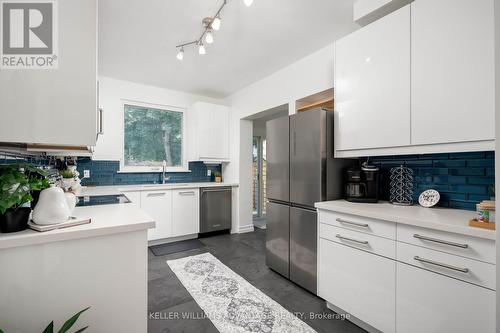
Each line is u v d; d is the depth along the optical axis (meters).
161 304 1.95
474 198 1.63
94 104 1.04
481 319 1.12
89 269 1.03
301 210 2.20
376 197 1.98
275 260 2.52
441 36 1.42
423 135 1.50
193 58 2.87
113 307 1.08
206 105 4.04
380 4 1.75
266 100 3.44
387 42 1.68
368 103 1.80
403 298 1.41
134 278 1.13
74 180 1.81
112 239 1.08
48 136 0.97
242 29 2.24
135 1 1.84
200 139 3.97
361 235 1.64
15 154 1.51
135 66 3.11
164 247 3.36
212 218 3.90
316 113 2.08
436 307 1.27
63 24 1.00
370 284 1.58
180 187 3.60
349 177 2.04
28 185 0.95
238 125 4.11
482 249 1.12
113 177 3.63
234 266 2.72
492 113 1.24
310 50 2.66
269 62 2.97
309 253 2.11
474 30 1.29
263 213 5.52
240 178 4.13
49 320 0.95
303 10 1.98
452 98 1.38
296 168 2.27
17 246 0.88
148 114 3.98
